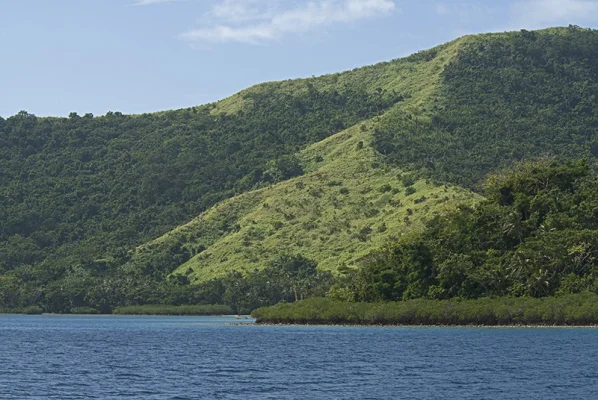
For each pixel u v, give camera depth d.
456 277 184.75
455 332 155.88
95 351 126.19
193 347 133.12
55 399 72.81
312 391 76.88
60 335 173.62
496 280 180.62
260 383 82.75
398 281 195.25
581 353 109.94
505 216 196.25
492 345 123.62
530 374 88.31
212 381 84.69
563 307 165.25
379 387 79.38
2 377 89.31
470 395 74.19
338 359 106.88
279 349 125.62
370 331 167.38
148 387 80.25
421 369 93.94
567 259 179.25
